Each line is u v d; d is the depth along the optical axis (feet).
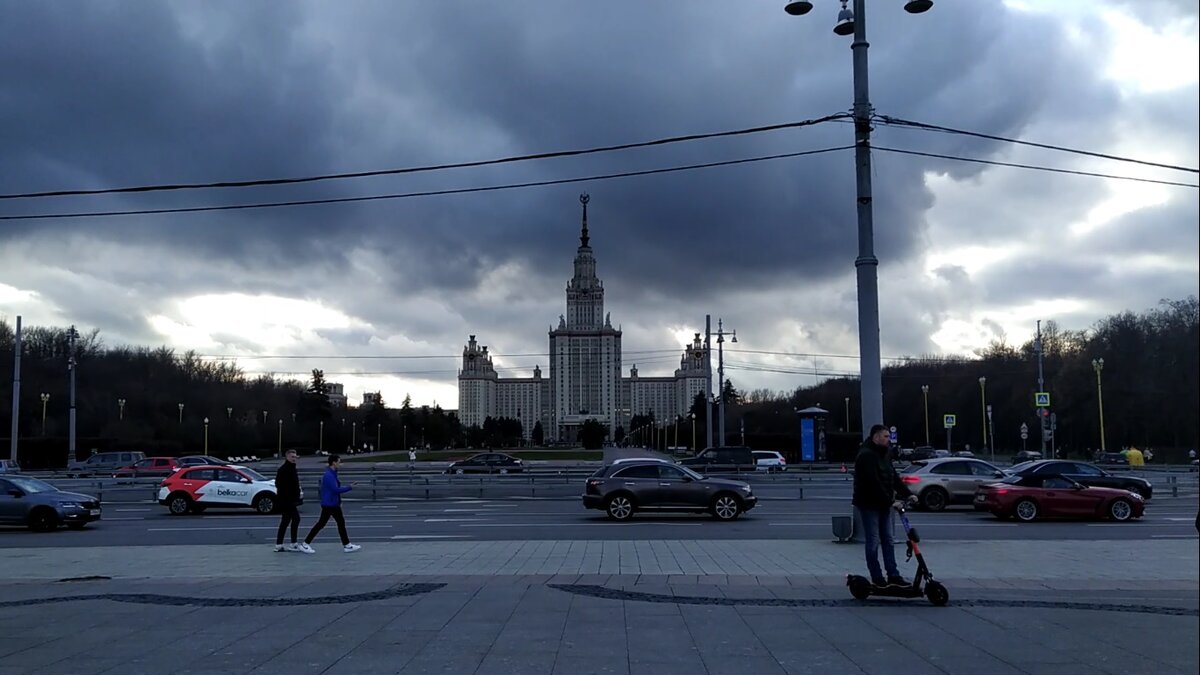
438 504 110.93
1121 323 189.57
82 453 277.64
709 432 203.41
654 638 30.12
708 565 50.47
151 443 299.58
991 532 73.67
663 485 86.53
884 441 38.17
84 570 51.26
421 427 543.80
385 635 30.89
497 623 32.94
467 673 25.57
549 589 41.16
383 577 45.93
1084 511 83.87
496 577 45.42
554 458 327.26
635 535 71.61
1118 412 197.77
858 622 32.68
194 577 47.24
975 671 25.35
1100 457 203.62
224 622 33.55
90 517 85.56
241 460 313.53
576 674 25.39
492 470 183.32
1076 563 50.83
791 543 61.93
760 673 25.38
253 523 88.94
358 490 127.03
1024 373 315.99
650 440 599.98
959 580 43.91
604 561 52.60
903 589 36.96
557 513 95.91
